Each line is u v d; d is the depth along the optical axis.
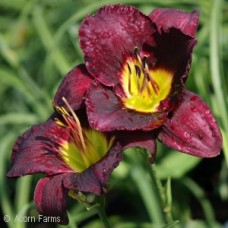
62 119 0.84
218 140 0.77
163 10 0.84
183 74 0.79
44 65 1.33
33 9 1.43
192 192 1.25
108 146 0.81
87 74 0.82
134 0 1.24
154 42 0.82
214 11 1.09
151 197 1.14
